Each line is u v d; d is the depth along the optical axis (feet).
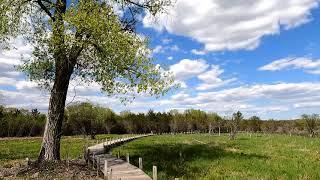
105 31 85.35
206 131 434.30
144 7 98.94
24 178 79.56
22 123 313.32
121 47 87.76
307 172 90.79
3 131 304.09
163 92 93.97
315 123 277.64
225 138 252.83
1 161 119.03
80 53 92.27
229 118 260.83
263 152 140.67
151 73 91.25
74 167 89.92
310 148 158.51
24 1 87.92
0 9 84.84
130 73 92.38
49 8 89.10
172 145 186.80
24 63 94.32
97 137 285.23
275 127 390.63
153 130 425.28
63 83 94.99
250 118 411.95
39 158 94.73
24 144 206.59
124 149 168.25
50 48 90.33
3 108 309.22
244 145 177.68
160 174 87.61
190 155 130.21
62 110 95.91
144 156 130.93
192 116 459.73
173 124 427.74
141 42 92.79
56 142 95.04
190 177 85.92
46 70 95.81
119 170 87.10
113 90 95.04
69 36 82.58
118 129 396.57
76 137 284.00
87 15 83.87
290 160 113.70
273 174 88.84
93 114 263.90
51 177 80.28
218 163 108.37
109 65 90.38
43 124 330.75
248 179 82.53
